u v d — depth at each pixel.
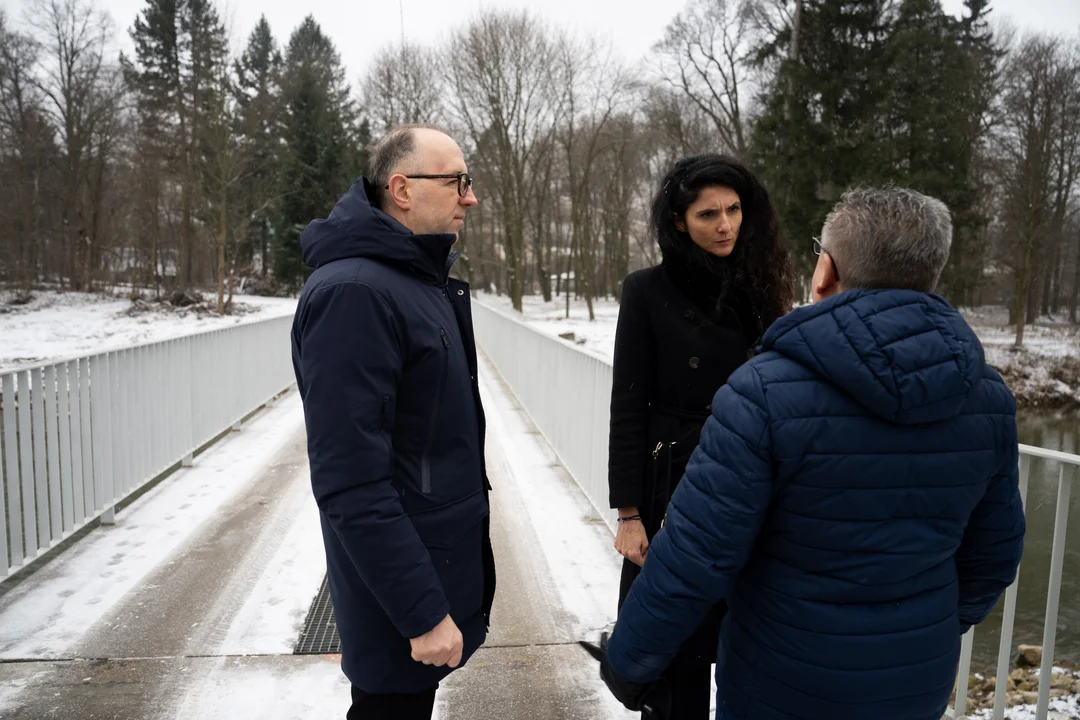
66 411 3.70
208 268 44.22
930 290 1.29
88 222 34.72
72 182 33.78
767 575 1.32
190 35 39.12
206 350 5.91
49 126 34.16
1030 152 24.70
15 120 33.19
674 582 1.29
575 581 3.52
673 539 1.30
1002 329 28.12
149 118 37.16
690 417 1.88
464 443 1.64
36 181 33.22
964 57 23.88
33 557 3.42
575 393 5.02
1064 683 3.75
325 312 1.42
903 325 1.18
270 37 55.06
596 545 3.99
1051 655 2.22
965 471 1.25
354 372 1.40
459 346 1.66
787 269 1.93
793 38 22.19
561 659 2.81
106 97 34.88
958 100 22.95
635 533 1.92
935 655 1.28
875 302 1.22
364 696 1.61
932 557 1.26
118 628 2.96
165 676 2.61
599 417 4.32
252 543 3.92
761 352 1.36
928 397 1.16
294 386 9.96
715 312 1.85
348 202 1.57
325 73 43.25
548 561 3.77
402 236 1.54
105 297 32.09
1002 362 20.83
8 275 30.84
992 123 26.33
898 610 1.26
